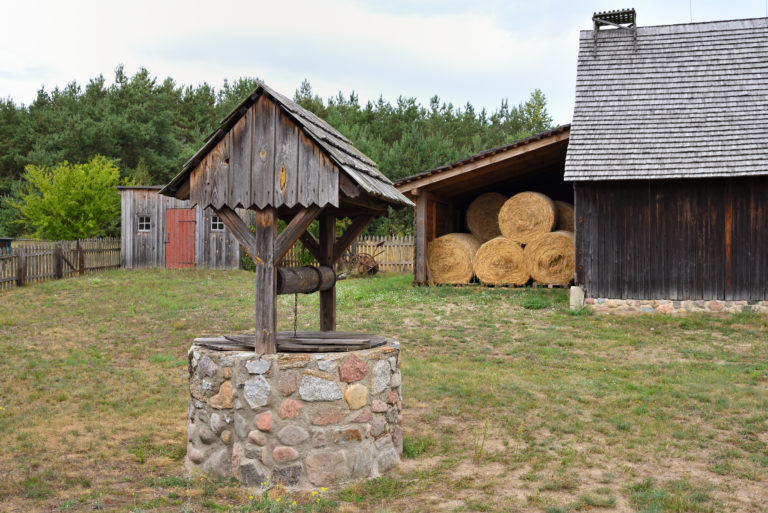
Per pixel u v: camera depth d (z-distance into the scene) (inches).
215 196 211.0
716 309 501.0
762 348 394.0
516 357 377.1
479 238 716.7
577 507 173.9
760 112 521.3
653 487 189.8
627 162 515.5
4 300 571.2
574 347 404.8
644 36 606.9
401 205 238.1
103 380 326.0
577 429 245.3
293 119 201.9
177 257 882.1
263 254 202.2
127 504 177.9
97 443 235.5
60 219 997.8
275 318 202.1
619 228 522.3
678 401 281.6
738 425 249.1
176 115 1797.5
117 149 1486.2
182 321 490.9
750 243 494.0
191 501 181.8
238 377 200.2
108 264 854.5
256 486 195.5
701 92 551.8
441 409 275.4
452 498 183.2
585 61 605.3
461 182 704.4
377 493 187.3
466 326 468.4
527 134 1577.3
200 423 209.6
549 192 783.7
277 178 203.2
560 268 603.8
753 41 572.1
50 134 1590.8
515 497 182.5
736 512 172.1
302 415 195.3
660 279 513.3
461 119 1737.2
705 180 503.2
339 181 198.5
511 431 246.2
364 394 201.9
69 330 452.8
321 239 251.3
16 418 261.4
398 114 1600.6
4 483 192.2
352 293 626.8
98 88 1813.5
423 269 659.4
